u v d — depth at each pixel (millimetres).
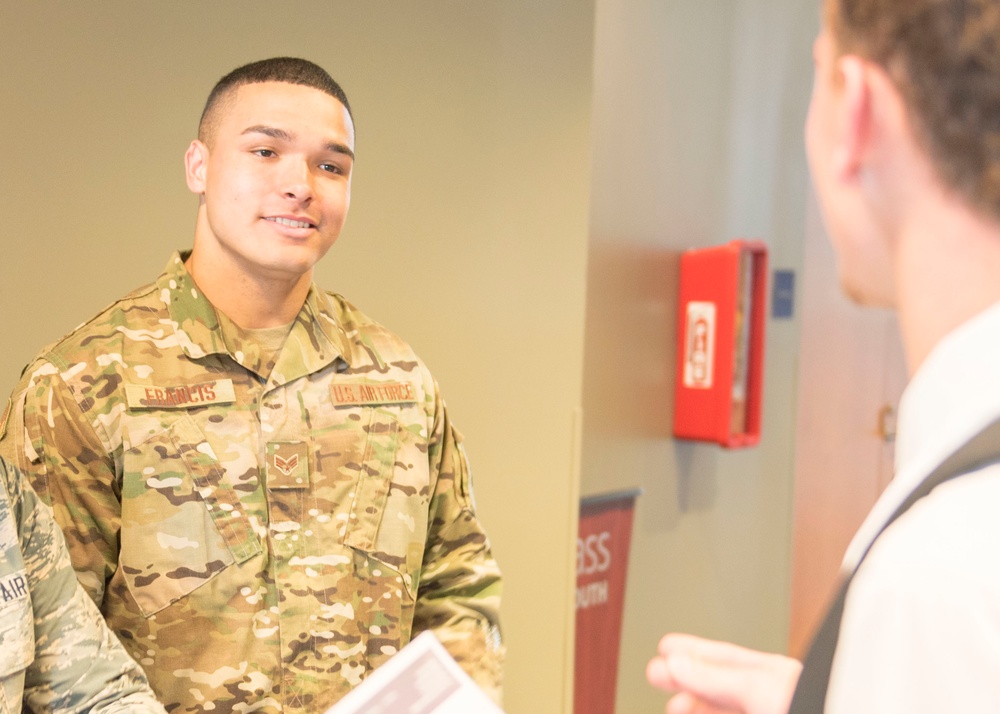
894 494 372
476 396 1974
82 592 1062
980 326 368
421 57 1803
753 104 2867
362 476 1342
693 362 2670
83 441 1165
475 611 1425
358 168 1734
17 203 1347
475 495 1998
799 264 3086
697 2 2637
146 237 1464
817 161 451
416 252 1838
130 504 1183
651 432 2656
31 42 1345
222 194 1281
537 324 2061
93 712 1019
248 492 1252
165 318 1273
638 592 2658
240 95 1292
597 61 2354
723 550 2941
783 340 3057
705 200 2756
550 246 2068
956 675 307
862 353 3375
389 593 1341
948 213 388
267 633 1240
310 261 1308
